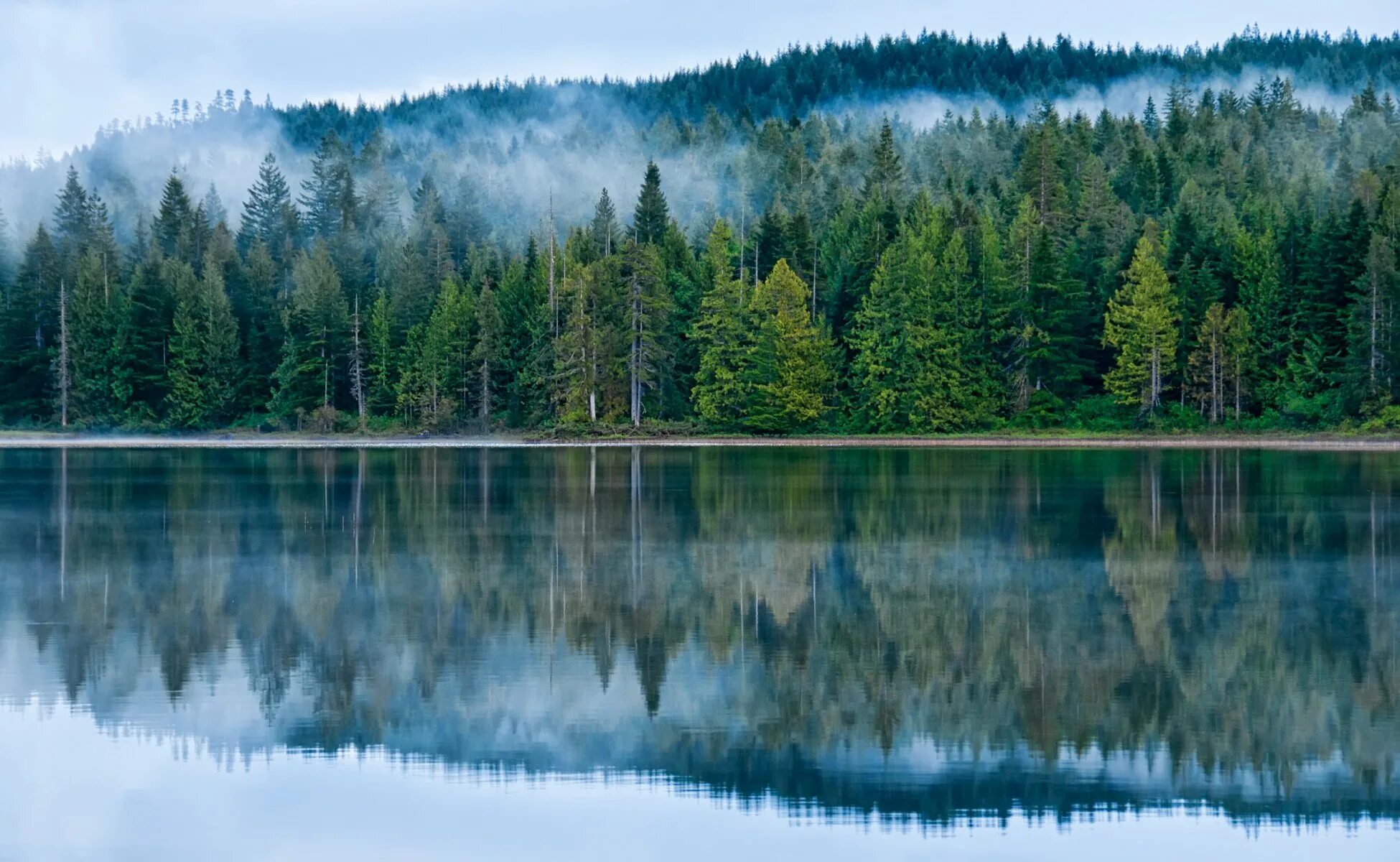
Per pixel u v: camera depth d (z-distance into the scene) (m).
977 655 29.67
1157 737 24.36
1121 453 93.38
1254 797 21.61
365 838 20.20
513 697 26.72
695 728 24.86
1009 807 21.36
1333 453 91.94
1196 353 114.44
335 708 26.03
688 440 115.81
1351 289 111.31
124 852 19.70
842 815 21.09
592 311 120.44
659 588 37.22
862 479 70.88
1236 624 32.44
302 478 73.88
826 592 36.69
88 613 34.03
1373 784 22.16
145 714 25.59
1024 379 118.50
